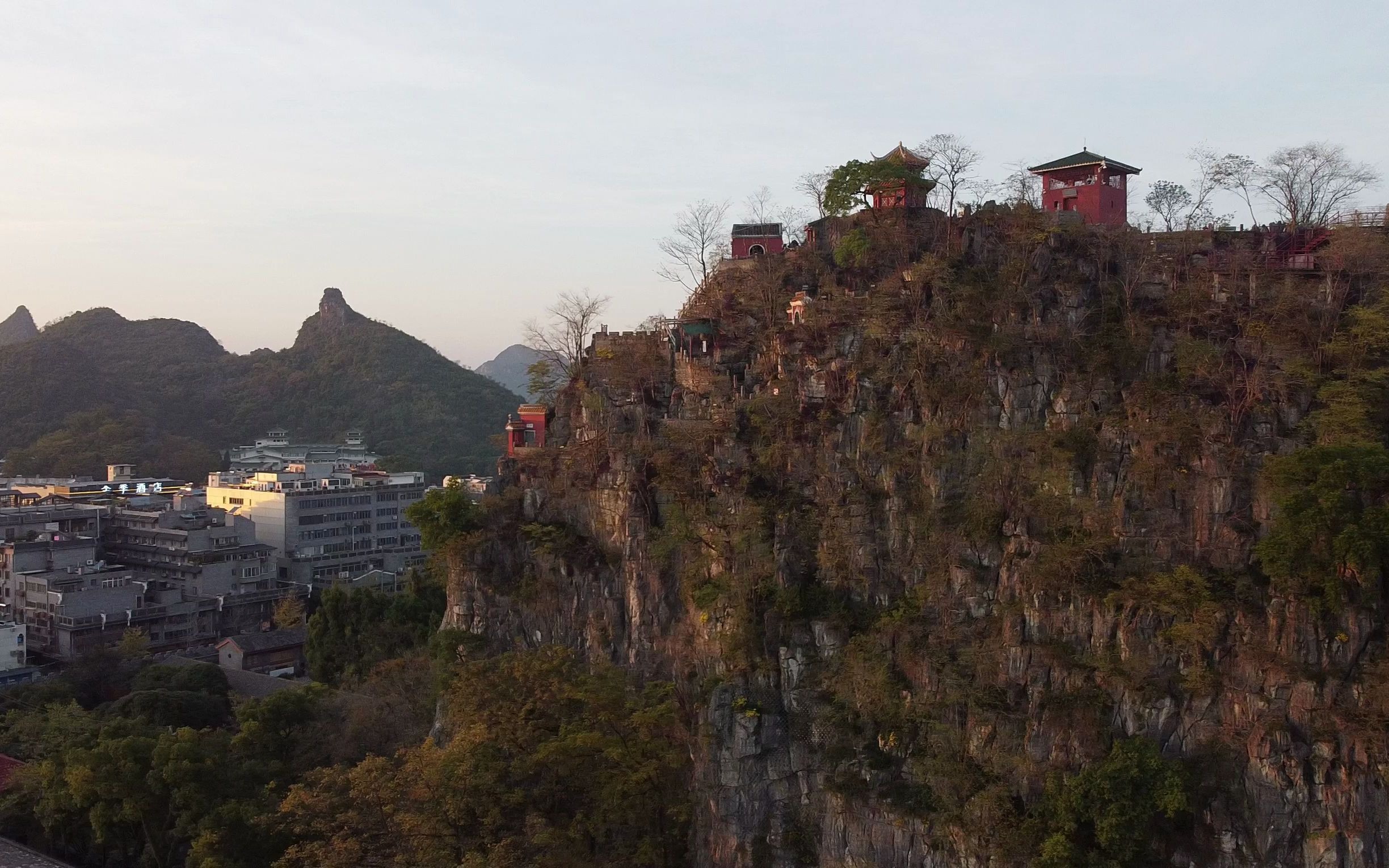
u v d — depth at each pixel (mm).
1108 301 83750
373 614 135500
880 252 92812
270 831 77938
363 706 98188
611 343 105375
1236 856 63500
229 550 188375
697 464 88562
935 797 69438
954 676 72438
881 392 84062
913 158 100688
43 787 91812
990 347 81312
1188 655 68250
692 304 105188
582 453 96875
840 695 75500
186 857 86250
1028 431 79250
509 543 97812
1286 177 95938
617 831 74688
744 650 78562
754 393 90750
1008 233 89125
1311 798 63281
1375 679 63375
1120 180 104312
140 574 182375
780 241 110500
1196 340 78938
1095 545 73062
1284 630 66750
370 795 65312
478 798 65250
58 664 152500
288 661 160875
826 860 72312
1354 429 70500
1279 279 82062
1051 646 71250
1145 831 63281
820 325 88188
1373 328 73750
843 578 79875
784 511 82500
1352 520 64312
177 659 144750
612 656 89625
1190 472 74688
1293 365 75750
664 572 87312
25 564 170500
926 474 80688
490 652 94375
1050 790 65562
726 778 75375
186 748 83625
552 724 73875
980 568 76562
